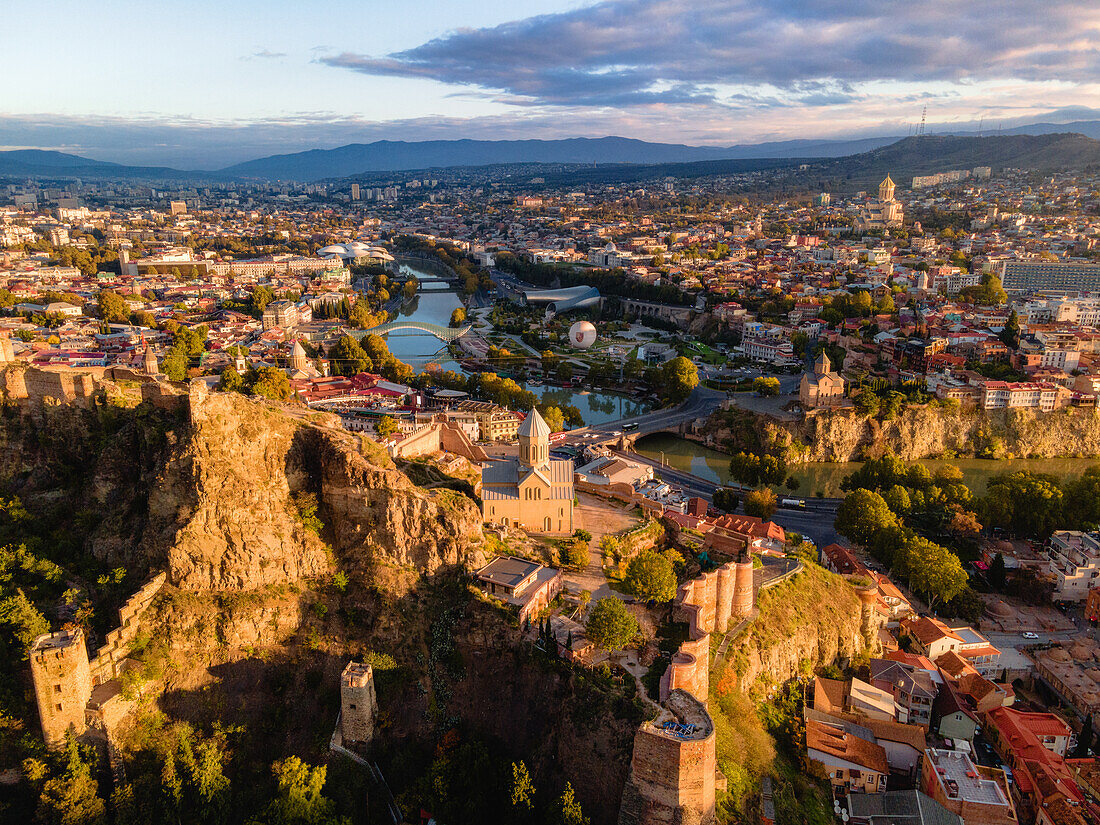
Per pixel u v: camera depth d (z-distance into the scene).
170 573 166.62
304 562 175.88
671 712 124.25
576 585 189.12
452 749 154.75
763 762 147.50
